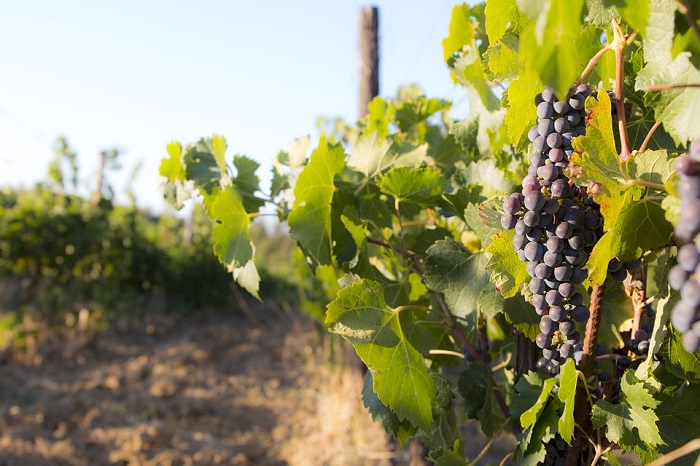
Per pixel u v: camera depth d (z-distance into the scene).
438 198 1.04
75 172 5.51
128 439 3.01
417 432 1.08
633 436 0.78
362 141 1.15
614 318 0.95
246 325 5.54
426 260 0.96
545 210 0.74
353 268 1.05
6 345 4.14
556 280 0.75
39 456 2.79
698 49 0.62
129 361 4.25
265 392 3.80
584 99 0.75
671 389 0.81
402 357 0.90
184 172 1.23
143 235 5.94
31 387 3.60
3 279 5.22
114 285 5.33
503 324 1.15
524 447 0.83
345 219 1.01
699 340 0.57
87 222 5.32
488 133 1.06
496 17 0.76
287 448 2.98
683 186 0.56
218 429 3.24
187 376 3.96
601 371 0.87
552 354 0.83
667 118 0.70
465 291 0.94
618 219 0.71
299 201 1.01
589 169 0.70
